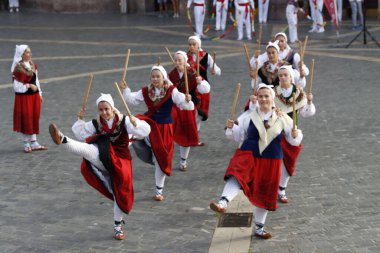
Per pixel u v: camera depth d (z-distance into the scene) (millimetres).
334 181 10062
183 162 10953
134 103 9875
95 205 9555
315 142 12008
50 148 12328
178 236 8422
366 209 8922
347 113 13867
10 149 12328
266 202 8039
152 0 34031
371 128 12742
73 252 8039
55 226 8820
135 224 8828
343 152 11391
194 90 10930
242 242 8148
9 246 8219
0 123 14016
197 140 10789
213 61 12102
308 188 9828
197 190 10055
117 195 8211
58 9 34625
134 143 9656
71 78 18203
